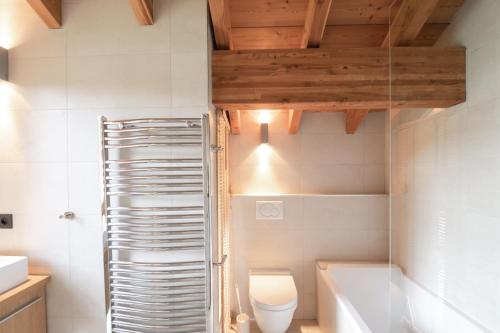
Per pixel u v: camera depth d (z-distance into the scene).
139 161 1.60
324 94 1.78
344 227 2.70
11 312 1.47
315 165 2.87
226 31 1.73
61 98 1.71
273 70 1.79
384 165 2.85
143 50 1.68
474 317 1.56
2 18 1.72
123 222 1.67
